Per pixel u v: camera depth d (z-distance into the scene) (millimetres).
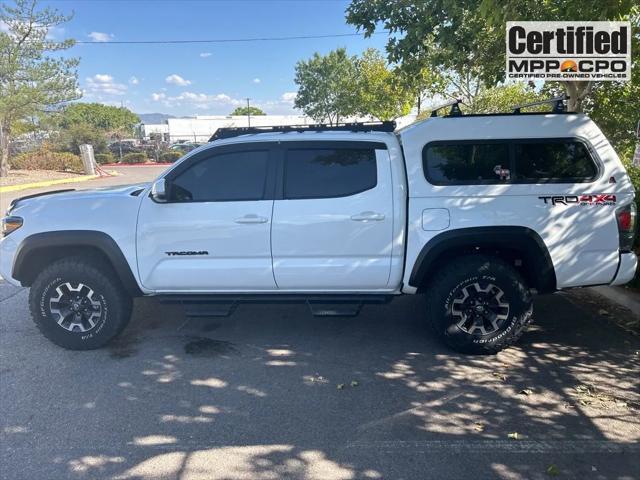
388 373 4125
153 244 4363
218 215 4301
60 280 4457
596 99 7246
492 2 4531
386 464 2959
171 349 4633
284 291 4473
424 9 5902
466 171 4227
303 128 4691
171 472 2904
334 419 3445
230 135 4715
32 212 4488
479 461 2975
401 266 4297
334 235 4258
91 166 26609
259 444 3168
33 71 22234
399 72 7086
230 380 4027
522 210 4137
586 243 4148
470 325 4367
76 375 4125
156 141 45531
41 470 2924
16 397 3768
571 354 4426
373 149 4301
